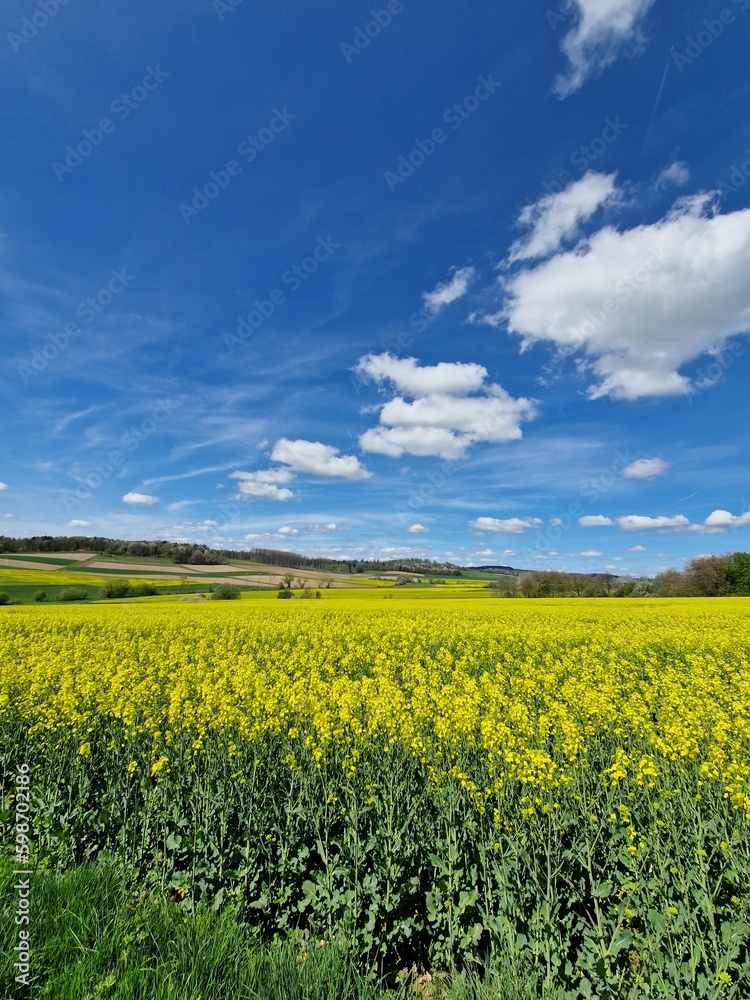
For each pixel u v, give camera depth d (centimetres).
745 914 406
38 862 486
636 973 399
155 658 1301
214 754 621
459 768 539
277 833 545
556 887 464
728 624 2222
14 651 1414
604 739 761
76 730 692
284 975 367
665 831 483
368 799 535
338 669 1384
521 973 394
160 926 405
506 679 1126
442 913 452
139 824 600
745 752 623
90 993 331
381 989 404
